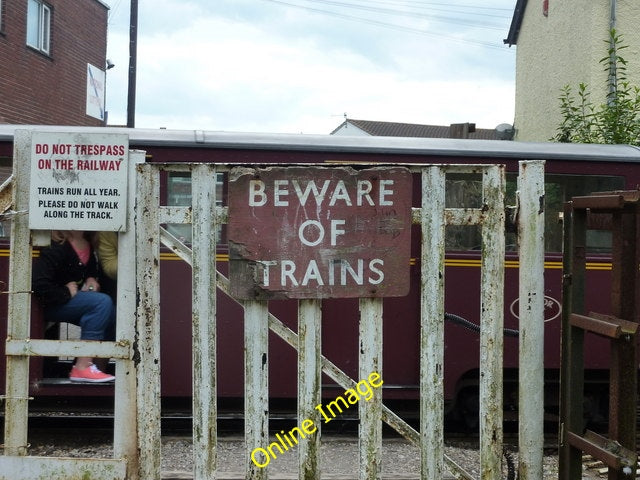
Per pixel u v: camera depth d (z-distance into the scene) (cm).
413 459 560
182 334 609
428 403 384
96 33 1838
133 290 388
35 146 387
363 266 382
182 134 623
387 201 382
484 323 387
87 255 562
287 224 379
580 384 398
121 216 386
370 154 629
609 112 967
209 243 383
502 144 650
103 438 625
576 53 1217
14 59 1430
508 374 648
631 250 370
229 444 599
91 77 1805
